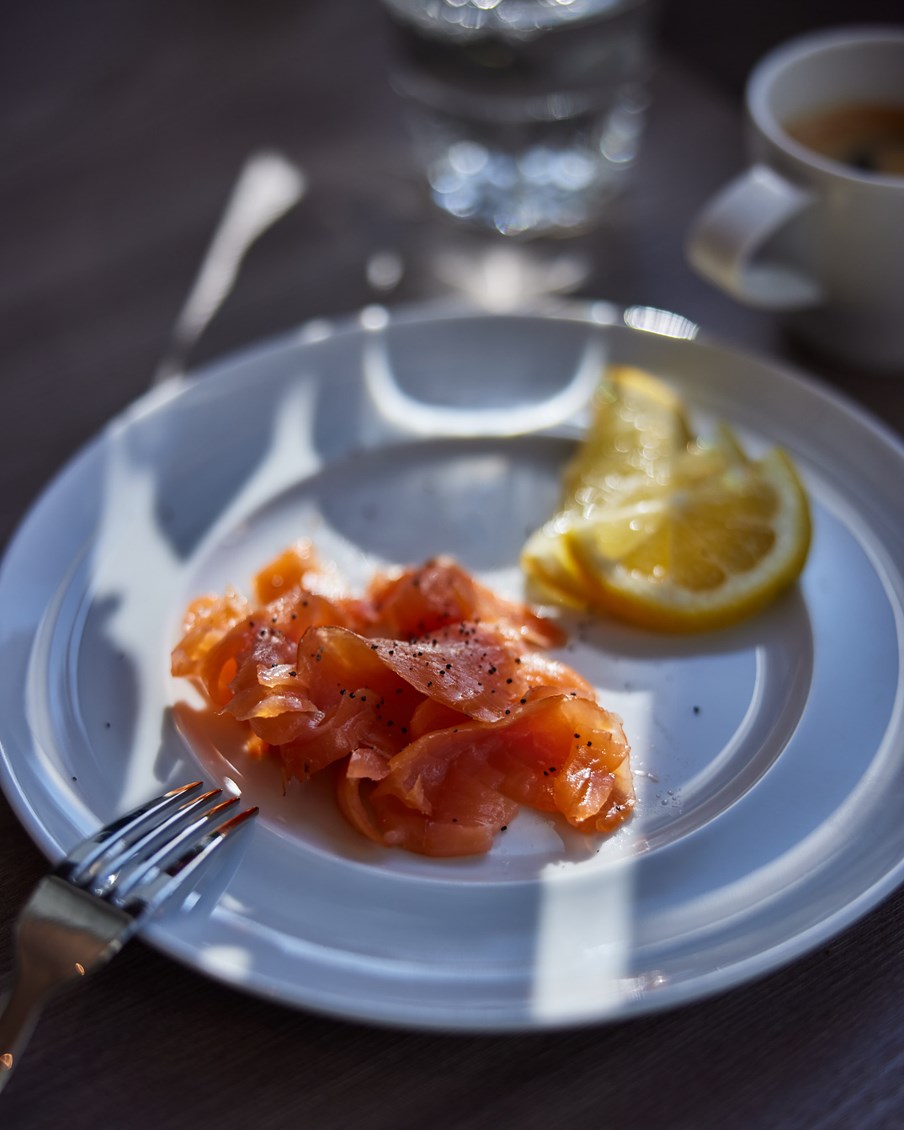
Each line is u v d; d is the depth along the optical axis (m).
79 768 0.44
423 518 0.53
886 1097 0.38
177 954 0.39
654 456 0.53
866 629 0.47
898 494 0.50
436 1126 0.38
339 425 0.55
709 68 0.82
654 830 0.43
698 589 0.49
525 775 0.44
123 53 0.78
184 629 0.48
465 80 0.66
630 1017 0.38
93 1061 0.39
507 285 0.63
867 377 0.59
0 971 0.41
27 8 0.82
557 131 0.69
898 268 0.55
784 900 0.40
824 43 0.60
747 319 0.61
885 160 0.58
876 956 0.41
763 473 0.51
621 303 0.62
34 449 0.57
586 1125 0.38
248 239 0.66
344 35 0.79
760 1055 0.39
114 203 0.68
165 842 0.41
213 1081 0.39
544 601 0.50
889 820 0.42
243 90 0.75
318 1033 0.39
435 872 0.42
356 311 0.63
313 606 0.47
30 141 0.72
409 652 0.46
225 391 0.55
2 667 0.46
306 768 0.44
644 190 0.68
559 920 0.40
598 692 0.47
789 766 0.44
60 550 0.50
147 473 0.53
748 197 0.55
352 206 0.68
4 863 0.43
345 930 0.40
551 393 0.56
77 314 0.63
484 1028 0.37
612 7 0.64
